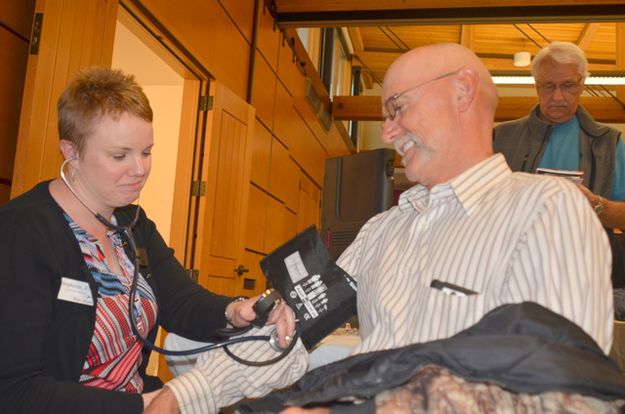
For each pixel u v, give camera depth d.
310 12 5.56
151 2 3.25
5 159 2.29
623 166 2.03
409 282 1.08
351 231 2.11
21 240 1.13
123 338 1.28
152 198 4.36
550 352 0.73
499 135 2.24
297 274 1.28
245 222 4.39
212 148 4.02
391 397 0.78
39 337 1.09
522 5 5.01
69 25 2.40
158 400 1.14
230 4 4.51
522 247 0.92
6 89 2.29
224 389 1.20
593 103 7.50
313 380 0.85
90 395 1.10
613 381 0.73
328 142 8.24
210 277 3.95
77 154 1.24
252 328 1.26
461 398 0.74
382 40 9.79
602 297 0.85
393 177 2.06
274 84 5.69
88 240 1.26
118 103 1.21
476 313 0.93
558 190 0.95
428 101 1.14
